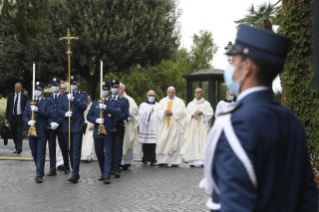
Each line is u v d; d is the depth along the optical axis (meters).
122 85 10.80
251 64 1.81
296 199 1.79
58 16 21.33
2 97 24.55
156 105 11.47
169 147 10.98
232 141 1.65
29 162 11.24
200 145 11.02
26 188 7.65
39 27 12.27
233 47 1.86
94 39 21.33
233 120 1.70
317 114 7.29
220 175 1.65
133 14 21.89
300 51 7.39
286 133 1.76
